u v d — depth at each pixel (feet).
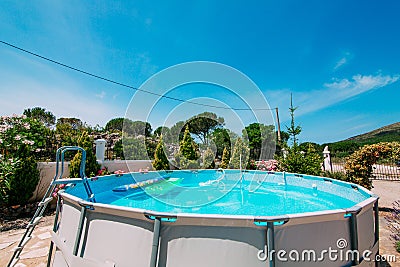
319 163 27.89
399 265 11.46
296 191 23.20
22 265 11.51
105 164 28.40
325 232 7.82
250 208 18.34
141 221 7.53
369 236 9.51
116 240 7.77
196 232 7.06
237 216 7.00
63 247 9.02
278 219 6.94
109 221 8.08
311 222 7.60
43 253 12.85
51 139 28.50
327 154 41.34
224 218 6.94
